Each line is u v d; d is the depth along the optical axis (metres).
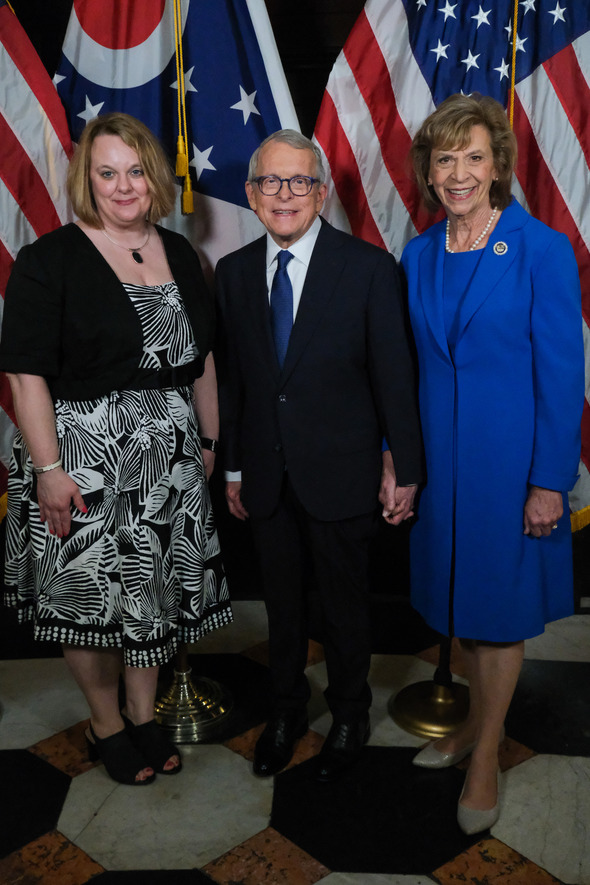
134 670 2.09
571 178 2.49
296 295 1.97
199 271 2.10
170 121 2.53
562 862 1.82
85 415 1.90
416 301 1.92
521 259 1.75
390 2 2.47
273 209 1.87
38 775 2.14
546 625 2.89
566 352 1.72
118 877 1.79
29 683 2.56
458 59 2.48
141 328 1.90
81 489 1.90
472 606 1.87
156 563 1.98
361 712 2.17
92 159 1.89
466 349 1.80
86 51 2.50
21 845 1.89
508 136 1.75
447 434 1.87
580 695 2.46
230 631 2.88
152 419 1.94
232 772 2.15
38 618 1.98
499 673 1.89
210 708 2.37
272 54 2.46
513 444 1.80
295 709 2.24
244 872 1.80
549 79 2.46
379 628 2.87
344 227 2.59
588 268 2.54
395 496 1.96
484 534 1.84
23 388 1.85
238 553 3.06
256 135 2.53
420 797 2.04
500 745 2.23
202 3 2.45
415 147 1.86
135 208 1.92
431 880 1.77
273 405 2.00
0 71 2.47
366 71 2.50
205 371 2.18
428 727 2.28
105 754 2.12
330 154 2.54
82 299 1.86
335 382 1.97
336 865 1.82
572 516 2.72
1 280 2.57
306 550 2.16
